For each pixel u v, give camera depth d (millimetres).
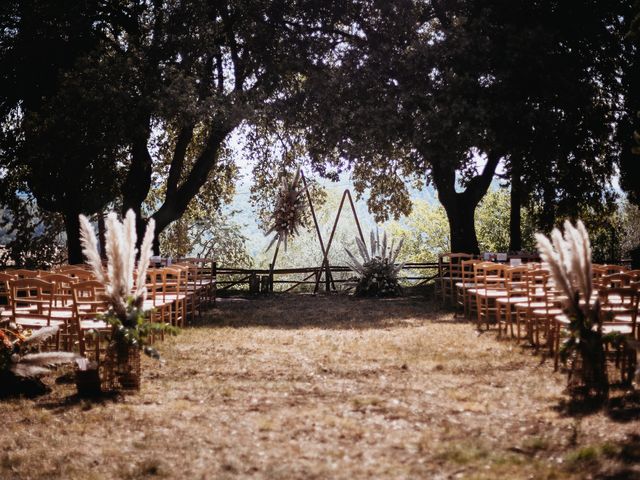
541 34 18156
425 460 5246
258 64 19969
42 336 7660
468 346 10039
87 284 8219
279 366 8797
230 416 6473
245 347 10320
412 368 8516
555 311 8617
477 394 7121
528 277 9641
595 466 5004
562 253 7012
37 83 20312
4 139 20375
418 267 21875
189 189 21516
